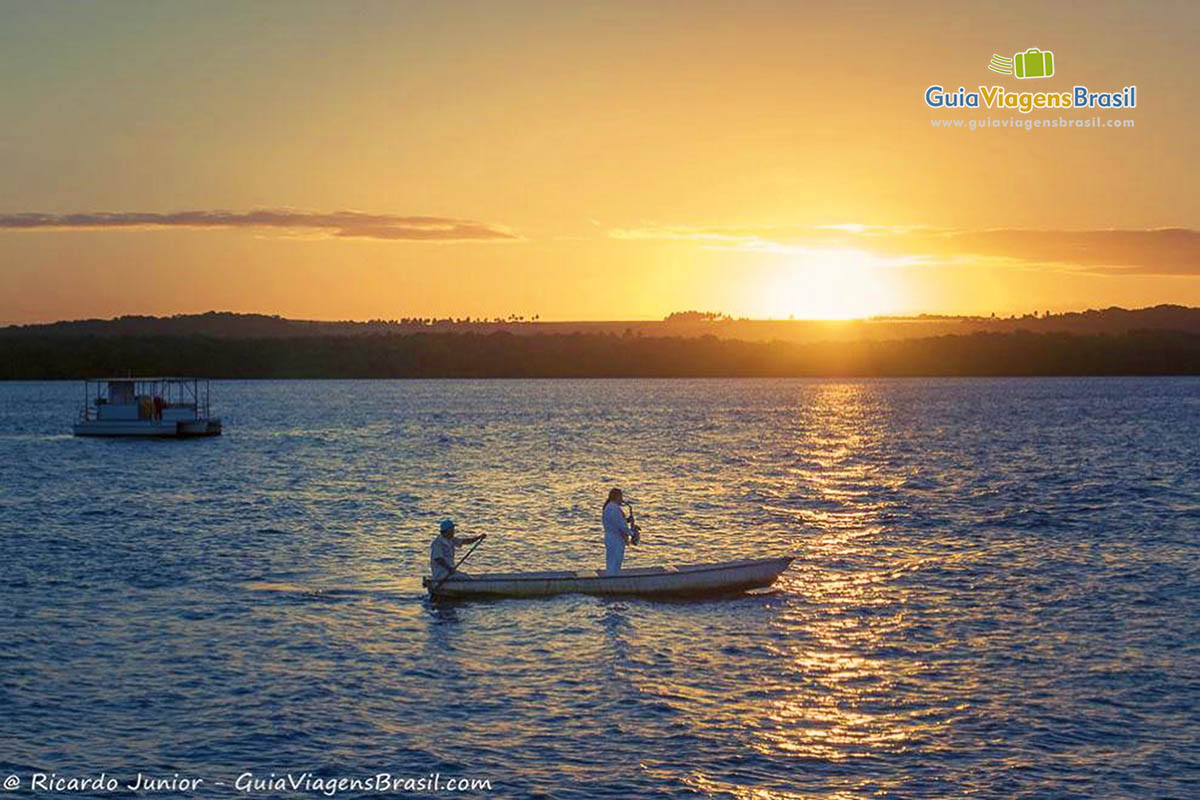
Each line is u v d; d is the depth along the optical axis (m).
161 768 16.48
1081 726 17.84
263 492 52.72
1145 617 24.77
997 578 29.28
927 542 35.78
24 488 54.56
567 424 118.81
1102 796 15.33
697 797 15.41
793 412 144.38
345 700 19.33
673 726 18.00
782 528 39.41
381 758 16.81
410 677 20.62
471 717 18.47
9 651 22.25
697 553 34.38
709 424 116.81
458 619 24.97
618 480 57.81
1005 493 50.12
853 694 19.48
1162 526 38.81
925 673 20.64
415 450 81.44
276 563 32.38
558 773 16.23
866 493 50.66
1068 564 31.30
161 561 32.72
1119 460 67.62
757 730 17.83
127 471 64.19
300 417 136.50
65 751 17.09
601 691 19.75
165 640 23.20
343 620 24.94
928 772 16.16
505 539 37.56
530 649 22.48
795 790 15.62
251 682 20.31
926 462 67.75
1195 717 18.19
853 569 30.75
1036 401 174.75
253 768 16.48
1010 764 16.39
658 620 24.72
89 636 23.50
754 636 23.33
